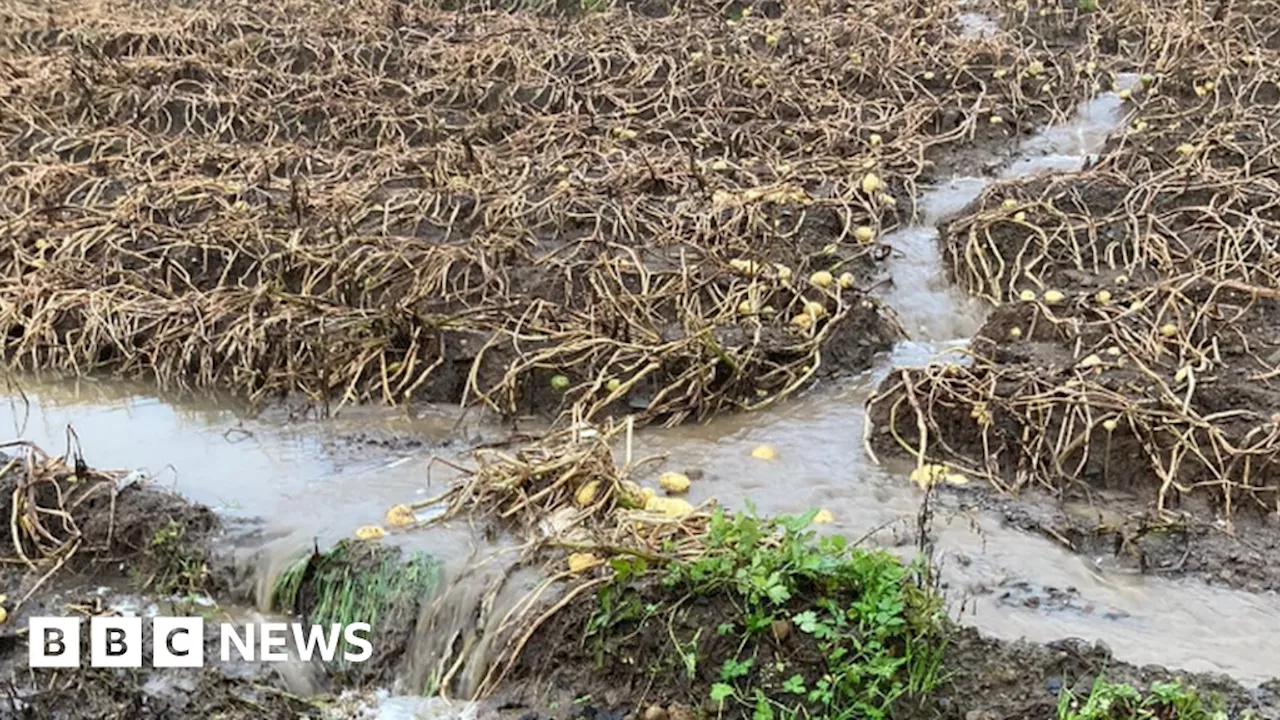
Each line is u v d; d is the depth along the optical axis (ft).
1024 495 11.14
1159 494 10.89
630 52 22.62
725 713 8.48
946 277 15.47
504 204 16.21
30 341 14.29
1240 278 13.85
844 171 17.37
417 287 14.43
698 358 12.77
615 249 15.02
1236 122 17.89
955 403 11.79
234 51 23.47
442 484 11.43
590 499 10.37
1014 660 8.50
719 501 10.93
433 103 21.25
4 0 26.43
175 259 15.43
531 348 13.25
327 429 12.67
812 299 14.28
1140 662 8.77
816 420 12.60
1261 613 9.55
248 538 10.70
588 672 8.96
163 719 9.09
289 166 18.57
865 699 8.30
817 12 25.48
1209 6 23.63
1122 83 21.29
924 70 21.42
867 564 8.83
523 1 27.40
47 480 11.21
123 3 27.20
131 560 10.71
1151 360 12.35
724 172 17.48
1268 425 11.17
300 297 14.26
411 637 9.80
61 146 19.38
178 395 13.67
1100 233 15.29
